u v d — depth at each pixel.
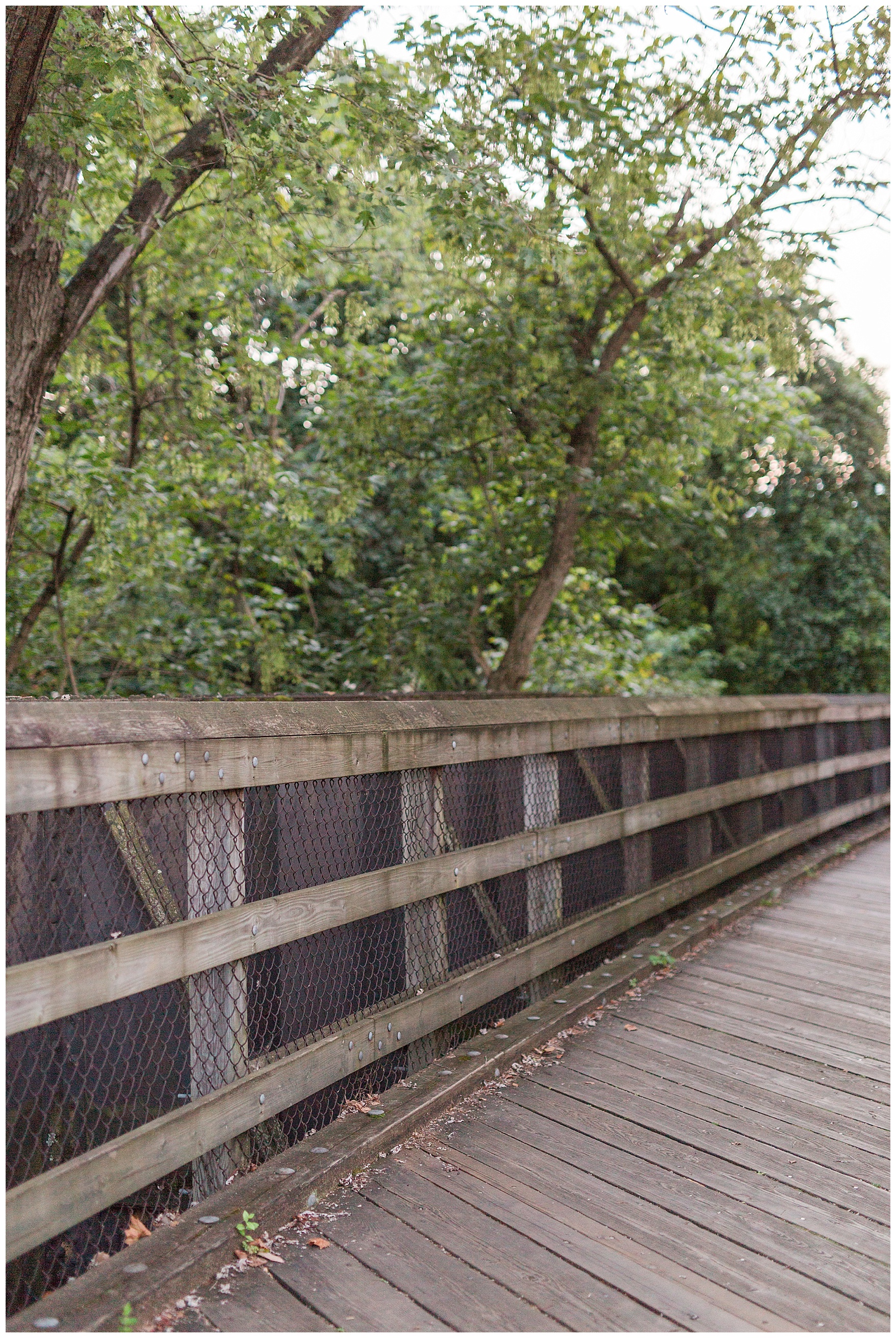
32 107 3.08
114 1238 2.10
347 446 6.82
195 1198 2.25
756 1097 2.98
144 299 7.23
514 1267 2.08
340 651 8.46
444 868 3.09
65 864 1.90
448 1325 1.88
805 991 3.99
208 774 2.20
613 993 3.88
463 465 7.12
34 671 7.40
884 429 15.32
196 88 3.50
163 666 7.97
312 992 2.60
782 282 5.18
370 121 4.02
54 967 1.76
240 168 3.97
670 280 5.40
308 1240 2.17
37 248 4.00
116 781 1.94
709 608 18.75
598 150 4.63
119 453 6.97
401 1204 2.32
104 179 4.79
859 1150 2.63
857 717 8.07
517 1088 3.04
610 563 8.02
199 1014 2.21
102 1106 1.99
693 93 4.70
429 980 3.07
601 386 5.93
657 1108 2.89
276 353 6.28
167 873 2.14
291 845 2.53
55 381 6.29
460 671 7.82
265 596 8.70
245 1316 1.90
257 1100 2.30
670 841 4.88
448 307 6.33
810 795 7.02
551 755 3.83
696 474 7.67
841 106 4.69
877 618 16.09
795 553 16.20
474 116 4.66
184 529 7.51
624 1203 2.35
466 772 3.31
